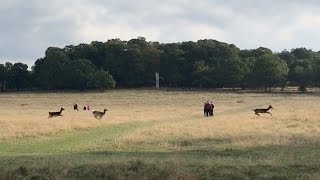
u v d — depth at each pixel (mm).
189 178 15016
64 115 51469
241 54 178625
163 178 15125
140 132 32312
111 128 36969
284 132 31156
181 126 35844
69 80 156375
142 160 17672
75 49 184375
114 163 16672
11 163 17531
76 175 15594
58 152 23656
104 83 149000
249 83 146250
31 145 26891
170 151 23891
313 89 145375
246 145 25359
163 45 182625
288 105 71625
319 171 15758
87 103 92562
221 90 140125
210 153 22578
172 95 116750
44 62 165250
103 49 180250
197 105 78938
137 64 167125
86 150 24562
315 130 32406
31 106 84062
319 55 180375
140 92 133250
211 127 34625
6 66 172250
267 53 164250
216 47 177125
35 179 15227
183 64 168875
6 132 31156
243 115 49094
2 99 113125
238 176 15156
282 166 16531
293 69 154000
